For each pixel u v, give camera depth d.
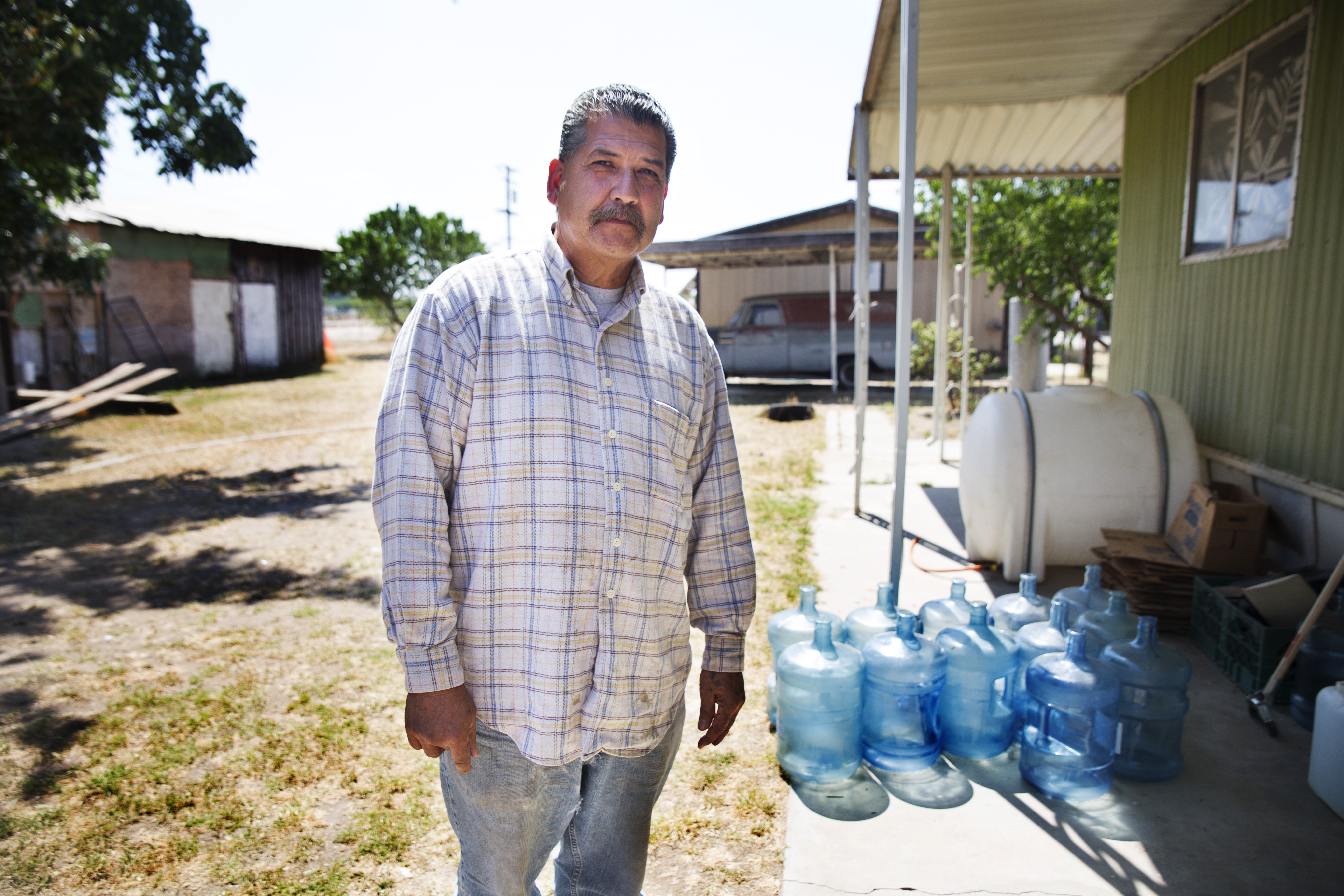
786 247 15.42
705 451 1.82
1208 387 5.27
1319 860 2.44
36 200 9.76
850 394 15.87
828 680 2.86
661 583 1.61
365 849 2.64
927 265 18.59
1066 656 2.77
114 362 16.83
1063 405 4.78
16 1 7.43
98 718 3.53
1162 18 5.12
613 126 1.54
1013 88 6.39
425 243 29.34
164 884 2.50
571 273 1.55
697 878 2.45
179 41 8.32
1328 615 3.21
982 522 4.96
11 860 2.60
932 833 2.62
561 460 1.48
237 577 5.50
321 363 22.53
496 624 1.51
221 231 19.00
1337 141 3.99
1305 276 4.24
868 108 6.34
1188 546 4.07
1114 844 2.54
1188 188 5.55
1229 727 3.17
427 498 1.43
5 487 8.25
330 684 3.85
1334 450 3.99
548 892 2.42
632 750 1.64
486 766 1.58
